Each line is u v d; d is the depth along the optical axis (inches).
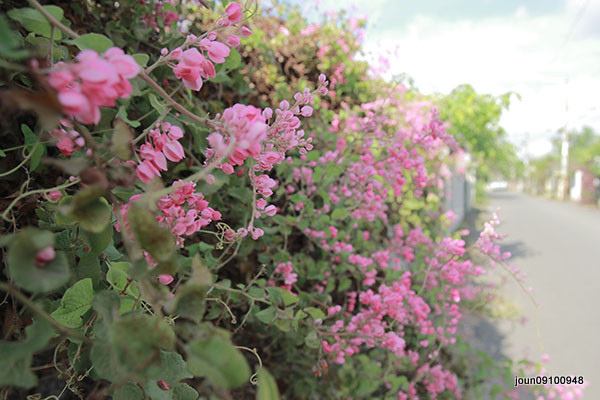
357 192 94.3
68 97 18.6
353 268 99.0
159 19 74.5
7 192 49.8
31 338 21.3
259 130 27.3
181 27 79.9
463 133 270.8
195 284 21.4
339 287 99.6
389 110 144.9
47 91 19.5
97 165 24.0
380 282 112.7
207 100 82.4
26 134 41.4
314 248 102.5
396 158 89.4
